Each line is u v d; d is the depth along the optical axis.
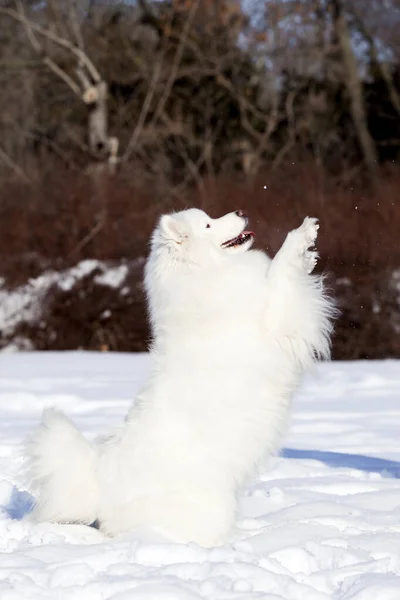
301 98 43.53
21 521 7.46
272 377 7.37
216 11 43.09
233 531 7.25
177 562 6.29
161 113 42.91
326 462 10.47
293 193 31.30
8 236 30.44
